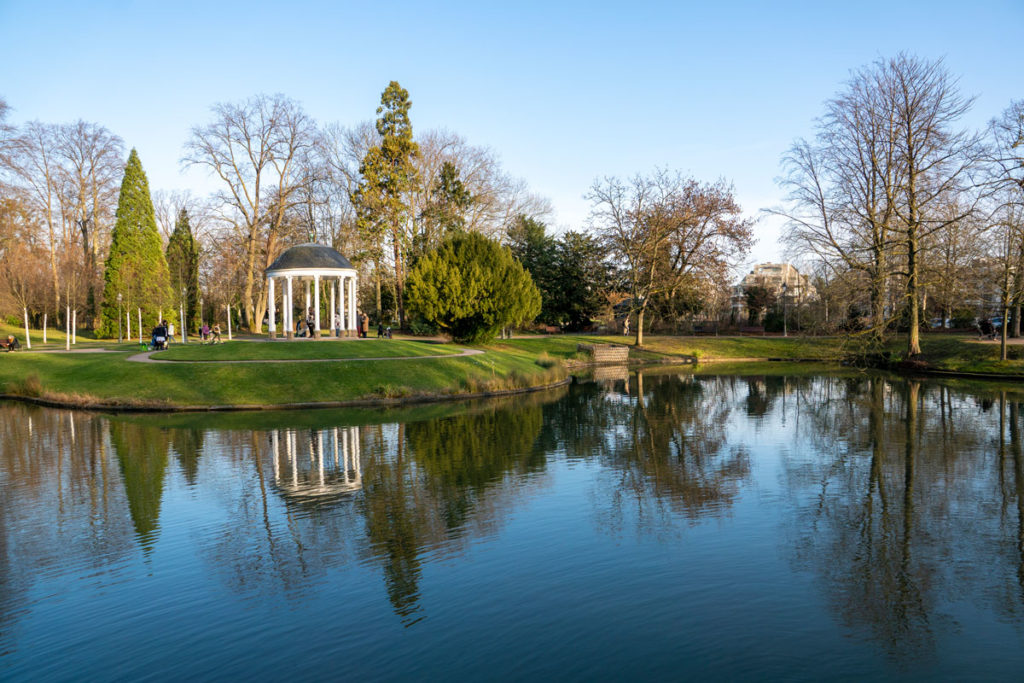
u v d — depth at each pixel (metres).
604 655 7.15
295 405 25.00
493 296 42.44
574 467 15.38
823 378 35.59
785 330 59.09
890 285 40.50
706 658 7.06
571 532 10.97
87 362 30.39
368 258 50.44
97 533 11.03
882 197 38.06
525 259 61.03
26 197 48.69
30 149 49.97
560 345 50.69
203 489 13.49
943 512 11.84
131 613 8.26
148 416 22.89
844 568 9.38
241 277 57.06
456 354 34.72
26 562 9.85
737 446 17.75
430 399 27.25
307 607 8.36
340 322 40.81
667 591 8.70
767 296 65.94
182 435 19.11
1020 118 28.84
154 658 7.20
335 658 7.16
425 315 42.75
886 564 9.52
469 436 19.16
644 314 59.06
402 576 9.26
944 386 30.72
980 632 7.55
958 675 6.69
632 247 51.31
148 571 9.50
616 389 31.78
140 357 31.14
